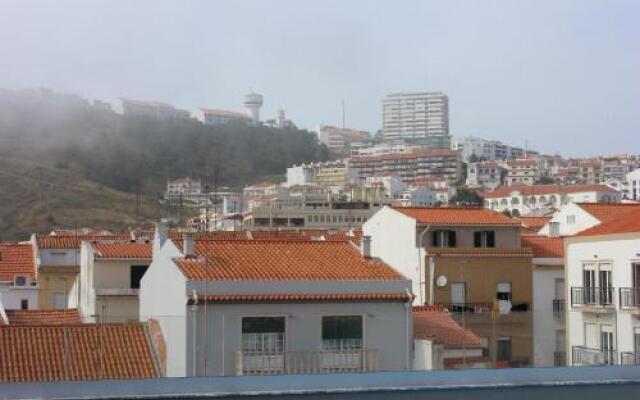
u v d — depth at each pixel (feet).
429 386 68.28
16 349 115.14
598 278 149.89
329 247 129.90
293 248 127.44
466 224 205.05
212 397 64.75
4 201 534.78
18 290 222.89
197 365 110.11
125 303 169.37
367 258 126.93
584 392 71.00
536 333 170.60
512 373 71.05
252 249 124.98
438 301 196.44
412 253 202.90
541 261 204.23
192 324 110.63
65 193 556.51
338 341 116.26
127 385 65.87
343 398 66.59
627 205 235.40
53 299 224.94
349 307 116.98
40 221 529.45
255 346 112.98
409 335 119.65
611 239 146.72
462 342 129.80
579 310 150.92
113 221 553.64
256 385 66.54
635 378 72.54
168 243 124.77
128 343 121.29
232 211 643.45
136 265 171.94
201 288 111.96
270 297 113.60
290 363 113.19
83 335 120.88
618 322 143.33
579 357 146.82
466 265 199.11
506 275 200.95
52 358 114.83
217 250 122.93
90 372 114.32
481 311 186.91
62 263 229.66
